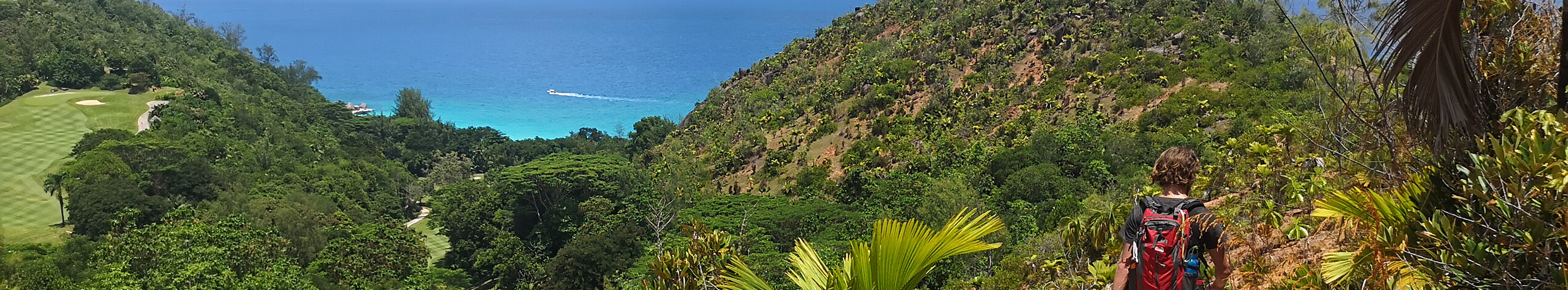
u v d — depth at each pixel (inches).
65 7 5403.5
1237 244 201.2
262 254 1599.4
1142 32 3021.7
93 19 5398.6
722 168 3275.1
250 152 3427.7
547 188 2731.3
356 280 1774.1
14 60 4291.3
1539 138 117.3
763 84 4594.0
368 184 3476.9
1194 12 3110.2
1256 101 1849.2
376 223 2402.8
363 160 3818.9
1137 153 1994.3
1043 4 3671.3
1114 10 3356.3
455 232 2578.7
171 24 6328.7
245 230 1685.5
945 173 2212.1
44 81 4392.2
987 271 821.9
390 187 3676.2
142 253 1437.0
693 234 264.7
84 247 2020.2
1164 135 2110.0
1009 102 2965.1
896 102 3277.6
